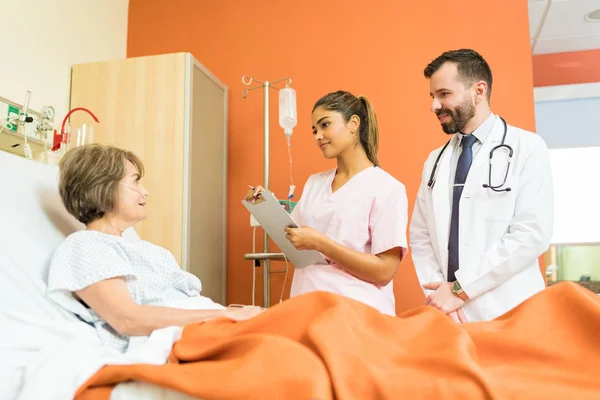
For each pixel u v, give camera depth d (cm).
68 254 123
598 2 365
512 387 82
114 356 99
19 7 239
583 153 454
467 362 81
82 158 135
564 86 438
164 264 139
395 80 287
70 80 276
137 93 269
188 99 263
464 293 151
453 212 166
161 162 260
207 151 279
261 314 98
